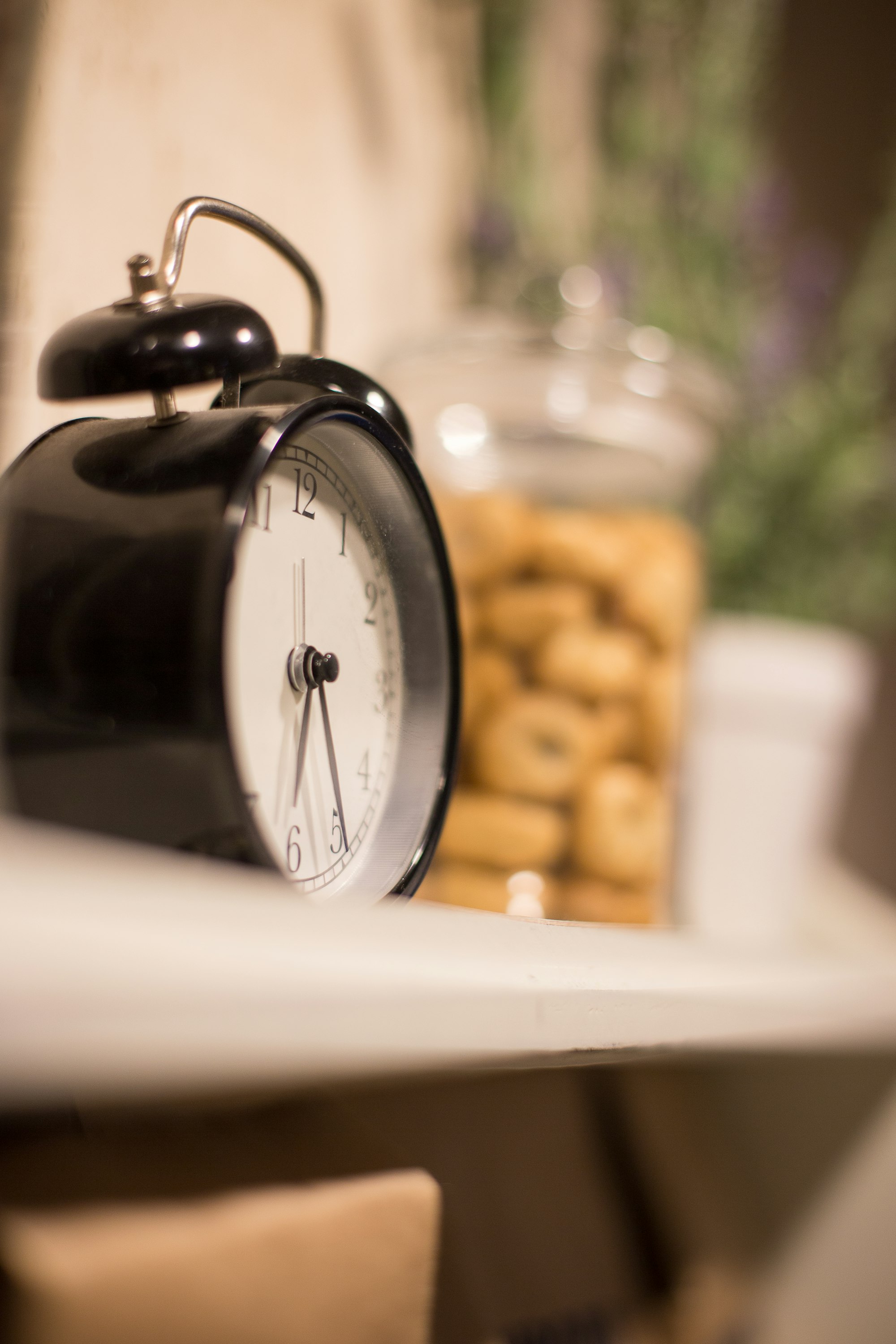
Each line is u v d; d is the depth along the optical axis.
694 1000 0.39
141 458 0.35
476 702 0.52
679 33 1.15
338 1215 0.33
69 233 0.44
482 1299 0.48
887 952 0.70
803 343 0.90
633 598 0.54
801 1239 0.56
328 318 0.67
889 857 1.36
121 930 0.29
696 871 0.73
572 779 0.52
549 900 0.52
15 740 0.35
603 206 1.10
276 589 0.36
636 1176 0.59
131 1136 0.34
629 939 0.42
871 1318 0.52
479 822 0.52
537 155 1.04
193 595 0.34
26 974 0.28
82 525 0.35
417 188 0.87
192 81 0.51
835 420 0.85
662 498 0.63
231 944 0.30
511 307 0.86
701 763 0.72
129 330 0.35
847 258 1.42
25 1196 0.32
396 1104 0.49
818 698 0.69
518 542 0.53
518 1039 0.33
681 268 0.99
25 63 0.42
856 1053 0.48
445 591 0.40
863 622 1.05
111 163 0.46
